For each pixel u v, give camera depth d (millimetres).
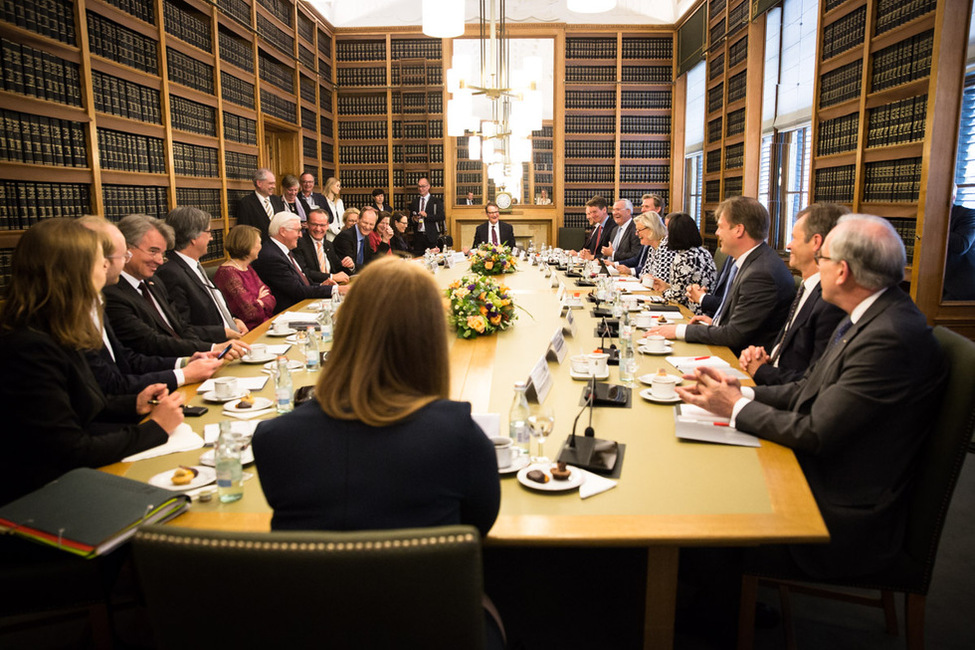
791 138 7055
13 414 1678
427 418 1145
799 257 2635
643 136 10117
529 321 3775
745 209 3234
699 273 4656
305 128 9023
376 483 1095
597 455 1749
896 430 1738
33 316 1815
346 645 940
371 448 1110
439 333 1222
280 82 8141
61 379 1763
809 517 1442
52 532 1316
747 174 7535
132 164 4953
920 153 4469
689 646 2113
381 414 1132
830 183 5734
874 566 1744
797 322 2629
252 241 4336
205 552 910
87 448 1719
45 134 4047
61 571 1639
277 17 8039
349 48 10148
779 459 1752
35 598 1645
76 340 1856
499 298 3436
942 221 4438
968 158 4387
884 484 1757
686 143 10102
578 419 2076
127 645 2037
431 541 908
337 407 1146
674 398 2236
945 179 4383
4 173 3748
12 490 1712
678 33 9805
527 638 2125
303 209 7992
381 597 914
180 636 966
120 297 2998
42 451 1690
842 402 1732
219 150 6375
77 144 4320
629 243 7059
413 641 942
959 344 1775
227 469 1535
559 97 10039
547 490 1574
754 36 7332
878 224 1837
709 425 1974
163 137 5379
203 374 2525
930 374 1728
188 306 3764
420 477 1102
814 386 1972
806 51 6523
